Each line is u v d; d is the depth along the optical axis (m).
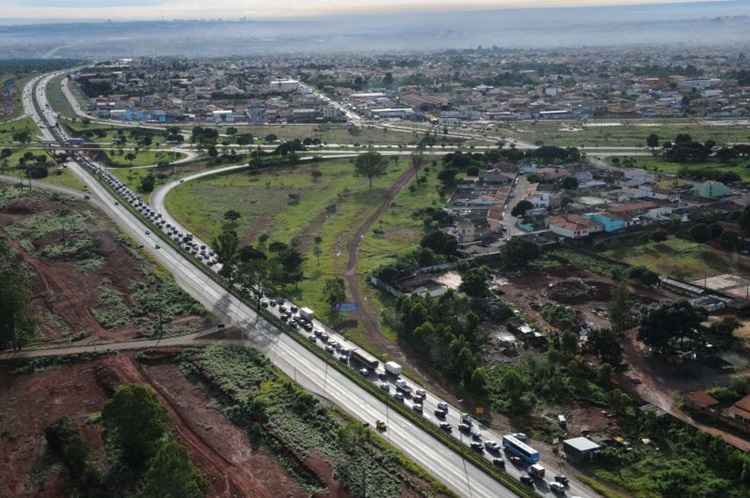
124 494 113.69
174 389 148.00
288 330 176.62
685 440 128.50
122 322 178.50
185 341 168.88
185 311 185.62
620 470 122.50
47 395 146.12
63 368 157.12
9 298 160.12
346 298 197.88
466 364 151.25
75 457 120.44
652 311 161.50
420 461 124.81
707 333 169.12
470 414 141.00
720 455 121.81
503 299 193.88
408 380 154.62
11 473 121.94
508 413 141.50
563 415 139.12
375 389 148.62
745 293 191.25
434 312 173.75
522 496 114.56
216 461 122.94
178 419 136.12
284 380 149.50
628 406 140.25
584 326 174.38
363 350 166.88
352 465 121.00
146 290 197.25
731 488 115.25
